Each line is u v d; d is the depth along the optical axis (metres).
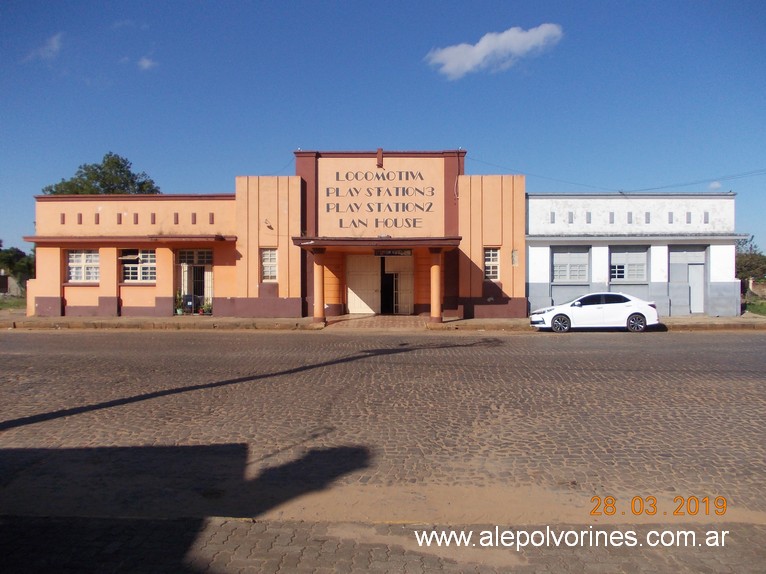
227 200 25.62
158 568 4.16
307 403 9.24
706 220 25.27
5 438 7.41
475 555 4.41
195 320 23.88
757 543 4.62
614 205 25.33
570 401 9.27
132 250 25.97
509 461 6.57
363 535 4.73
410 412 8.68
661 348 15.54
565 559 4.36
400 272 26.28
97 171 42.94
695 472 6.17
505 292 25.00
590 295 21.09
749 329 21.64
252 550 4.45
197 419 8.29
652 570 4.20
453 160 25.25
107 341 17.89
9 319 24.34
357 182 25.34
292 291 25.12
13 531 4.77
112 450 6.98
